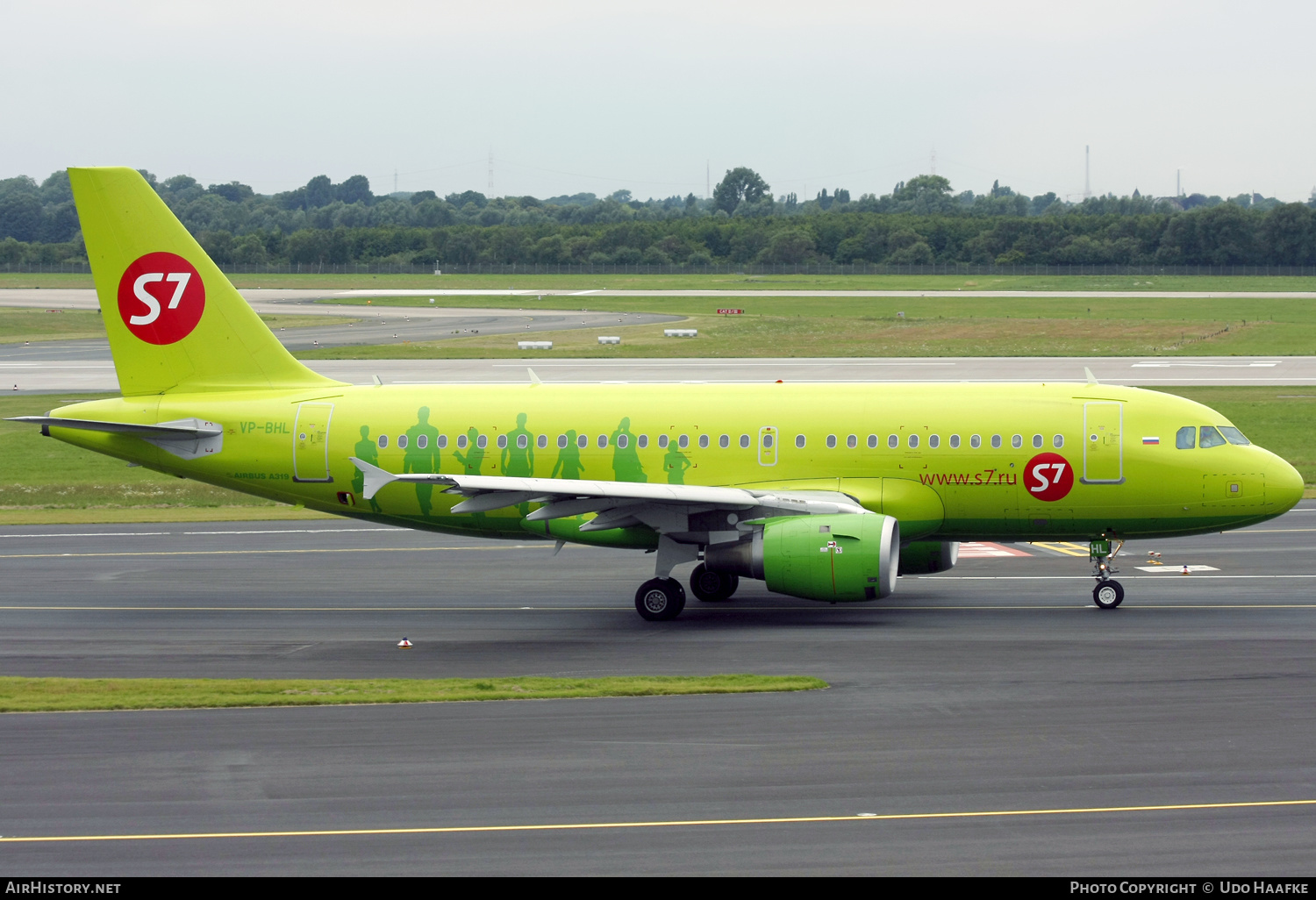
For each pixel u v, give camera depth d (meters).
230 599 143.88
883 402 136.88
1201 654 109.25
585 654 114.81
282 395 147.00
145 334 147.25
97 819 72.06
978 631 120.75
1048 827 69.12
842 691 98.25
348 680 105.12
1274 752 81.44
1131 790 74.62
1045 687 98.56
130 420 146.50
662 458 138.50
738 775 78.06
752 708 93.38
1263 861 64.56
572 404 142.00
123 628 129.00
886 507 133.50
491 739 86.12
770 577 125.31
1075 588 142.62
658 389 143.50
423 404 144.38
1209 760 80.06
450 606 139.00
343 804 74.00
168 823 71.44
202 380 148.12
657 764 80.44
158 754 83.75
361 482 143.88
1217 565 153.75
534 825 70.31
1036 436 132.00
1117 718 89.56
